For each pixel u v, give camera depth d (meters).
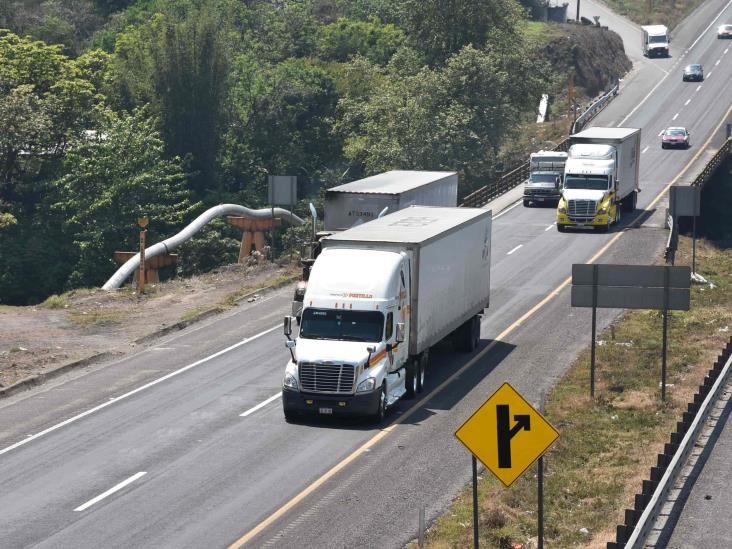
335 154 141.12
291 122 139.12
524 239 85.19
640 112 158.75
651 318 61.09
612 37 196.88
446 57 146.50
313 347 41.38
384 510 32.28
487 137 130.88
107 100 127.62
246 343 55.16
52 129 107.12
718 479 34.81
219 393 45.97
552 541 30.14
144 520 31.27
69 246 103.75
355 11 195.62
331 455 37.66
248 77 140.38
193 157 127.44
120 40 140.00
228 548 29.16
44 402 45.03
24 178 110.50
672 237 76.56
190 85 127.94
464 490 34.25
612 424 41.94
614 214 90.00
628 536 28.31
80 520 31.25
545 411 43.34
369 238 45.25
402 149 124.44
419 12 147.25
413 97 128.75
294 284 70.75
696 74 176.38
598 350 53.56
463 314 51.34
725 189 128.62
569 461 37.62
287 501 33.00
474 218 52.34
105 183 104.12
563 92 176.62
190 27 128.62
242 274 74.00
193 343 55.56
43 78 111.06
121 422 41.75
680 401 44.75
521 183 117.94
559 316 61.19
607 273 45.34
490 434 25.94
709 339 56.53
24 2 180.50
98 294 67.88
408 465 36.69
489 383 47.81
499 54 136.75
